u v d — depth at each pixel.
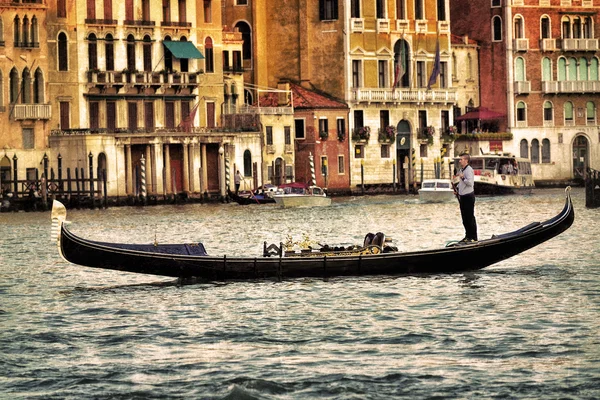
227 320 85.62
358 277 98.88
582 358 74.38
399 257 99.12
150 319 86.50
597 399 67.62
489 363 73.81
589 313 85.62
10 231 151.88
